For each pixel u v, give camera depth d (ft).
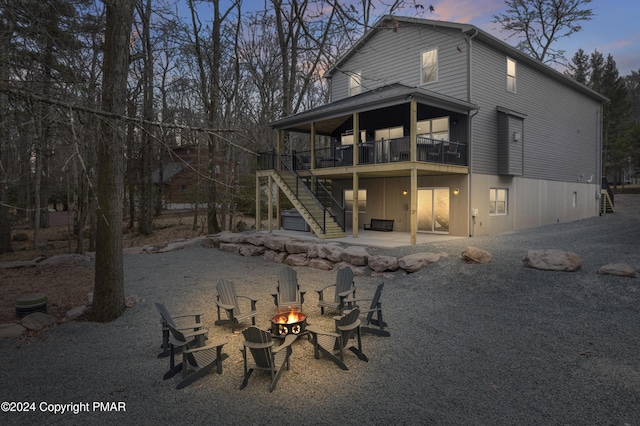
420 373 15.53
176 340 16.69
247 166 84.12
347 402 13.56
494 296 24.63
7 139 31.40
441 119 54.08
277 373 14.79
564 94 72.95
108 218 23.59
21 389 15.26
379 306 21.09
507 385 14.34
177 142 73.31
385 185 60.59
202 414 13.12
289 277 26.43
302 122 58.29
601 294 22.67
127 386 15.29
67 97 16.51
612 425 11.80
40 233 79.20
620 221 70.18
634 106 204.54
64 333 21.38
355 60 65.62
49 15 18.31
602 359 15.99
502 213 57.82
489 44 54.19
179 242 54.85
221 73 71.00
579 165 78.79
